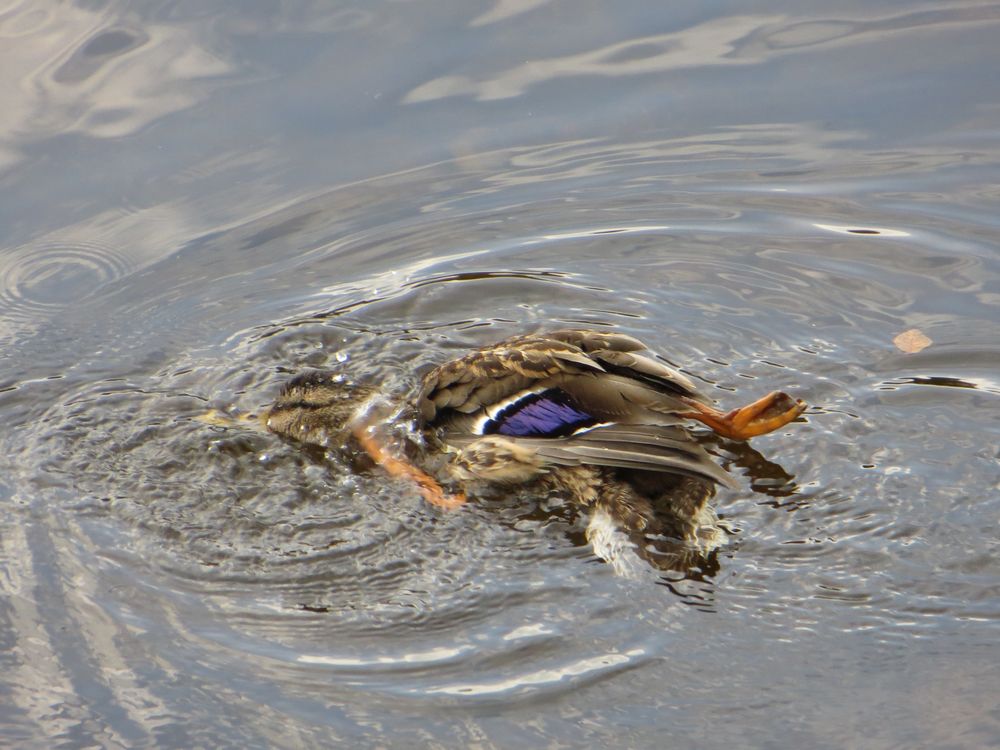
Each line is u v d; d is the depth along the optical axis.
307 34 25.61
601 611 12.65
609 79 24.27
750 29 25.59
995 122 22.19
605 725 11.26
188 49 25.20
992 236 19.45
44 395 17.23
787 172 21.59
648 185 21.62
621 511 14.06
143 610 13.02
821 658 11.88
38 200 21.41
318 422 16.50
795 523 13.83
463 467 15.55
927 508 13.88
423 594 13.11
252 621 12.83
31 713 11.77
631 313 18.56
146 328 18.77
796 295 18.59
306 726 11.44
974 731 10.90
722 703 11.41
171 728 11.53
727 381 16.64
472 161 22.47
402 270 20.06
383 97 23.86
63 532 14.32
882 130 22.41
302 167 22.31
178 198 21.56
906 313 17.84
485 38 25.56
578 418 14.88
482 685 11.80
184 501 14.94
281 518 14.61
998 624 12.17
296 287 19.70
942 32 24.70
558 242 20.45
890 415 15.60
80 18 26.27
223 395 17.34
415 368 17.81
